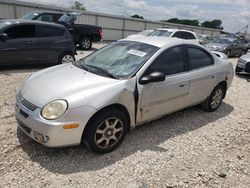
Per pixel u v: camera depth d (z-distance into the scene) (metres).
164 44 4.19
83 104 3.12
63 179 2.96
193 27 37.12
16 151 3.39
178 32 13.48
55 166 3.16
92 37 15.84
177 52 4.30
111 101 3.30
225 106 6.03
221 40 18.53
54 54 8.87
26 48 8.18
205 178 3.22
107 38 27.77
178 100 4.34
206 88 4.91
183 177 3.19
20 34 8.09
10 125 4.08
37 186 2.81
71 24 12.37
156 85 3.83
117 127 3.53
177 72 4.24
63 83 3.44
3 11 19.41
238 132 4.64
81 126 3.12
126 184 2.97
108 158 3.41
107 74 3.73
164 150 3.75
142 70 3.73
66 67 4.13
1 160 3.19
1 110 4.67
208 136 4.35
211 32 40.81
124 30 29.00
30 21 8.32
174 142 4.01
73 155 3.40
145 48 4.13
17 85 6.42
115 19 27.59
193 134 4.36
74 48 9.42
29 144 3.56
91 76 3.64
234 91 7.59
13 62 8.07
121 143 3.70
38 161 3.23
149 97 3.78
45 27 8.61
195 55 4.66
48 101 3.14
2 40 7.70
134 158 3.47
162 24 32.62
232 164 3.58
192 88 4.52
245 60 9.77
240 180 3.26
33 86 3.53
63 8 22.72
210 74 4.87
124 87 3.47
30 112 3.15
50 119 3.02
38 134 3.11
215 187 3.08
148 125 4.51
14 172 3.00
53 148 3.49
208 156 3.72
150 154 3.60
